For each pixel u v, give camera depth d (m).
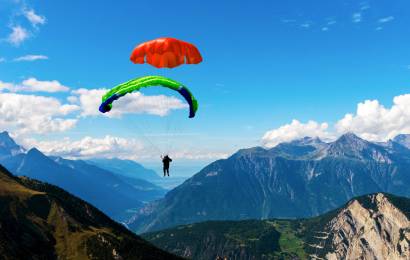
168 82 66.94
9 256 195.12
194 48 62.34
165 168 65.19
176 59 62.22
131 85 66.75
